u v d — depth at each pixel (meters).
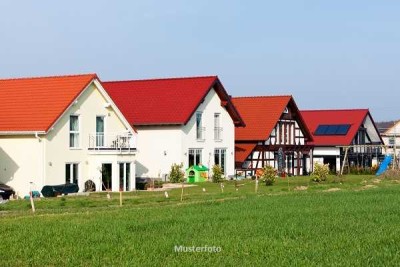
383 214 26.08
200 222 23.70
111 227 22.34
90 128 46.75
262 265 16.47
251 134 67.50
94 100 47.16
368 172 73.25
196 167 56.97
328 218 24.84
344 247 18.64
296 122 72.62
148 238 20.17
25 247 18.84
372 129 85.38
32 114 44.31
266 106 69.94
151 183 49.62
